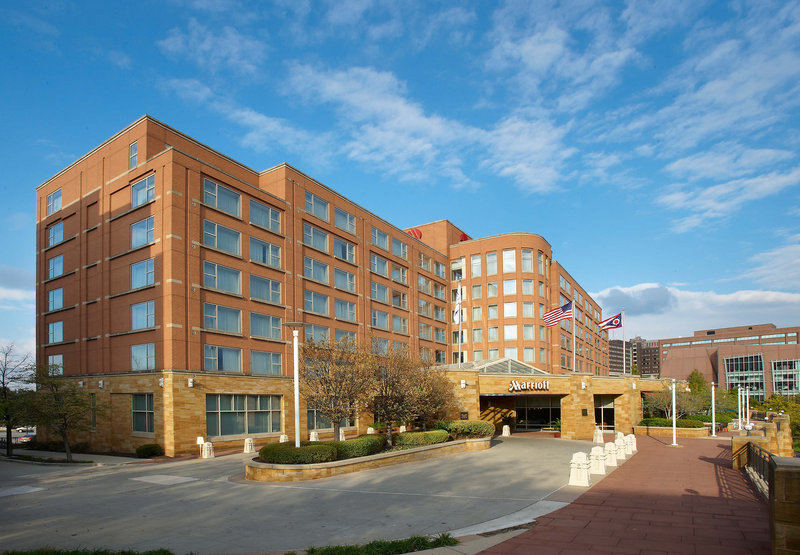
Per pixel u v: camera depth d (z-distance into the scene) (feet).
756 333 492.54
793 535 27.78
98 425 115.34
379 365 90.38
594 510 48.01
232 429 112.98
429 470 75.05
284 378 126.82
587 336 301.02
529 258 220.02
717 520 43.55
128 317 112.27
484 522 43.78
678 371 514.27
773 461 29.71
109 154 122.42
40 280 138.62
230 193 120.88
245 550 36.63
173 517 46.65
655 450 108.78
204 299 110.63
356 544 37.70
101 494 58.44
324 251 149.38
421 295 205.05
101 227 121.60
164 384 101.76
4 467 85.92
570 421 134.21
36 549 36.22
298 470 66.44
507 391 136.15
